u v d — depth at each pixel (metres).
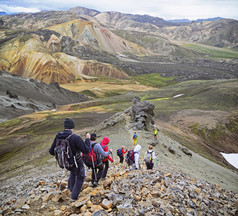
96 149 6.36
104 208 5.06
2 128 87.06
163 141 32.38
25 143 60.50
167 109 103.06
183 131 71.69
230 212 5.99
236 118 83.31
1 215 5.05
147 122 39.19
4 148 57.97
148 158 9.79
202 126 76.00
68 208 5.24
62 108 141.12
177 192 6.18
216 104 113.31
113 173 8.52
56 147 5.19
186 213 5.11
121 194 5.67
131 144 25.19
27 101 153.88
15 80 188.88
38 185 8.04
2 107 126.50
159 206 5.12
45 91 192.00
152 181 6.67
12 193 9.10
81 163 5.50
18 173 28.97
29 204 5.56
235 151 64.75
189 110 97.06
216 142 68.81
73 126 5.46
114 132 34.09
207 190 7.62
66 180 7.01
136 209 4.91
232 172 40.25
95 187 6.61
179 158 27.92
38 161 35.81
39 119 96.00
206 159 42.31
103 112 102.12
